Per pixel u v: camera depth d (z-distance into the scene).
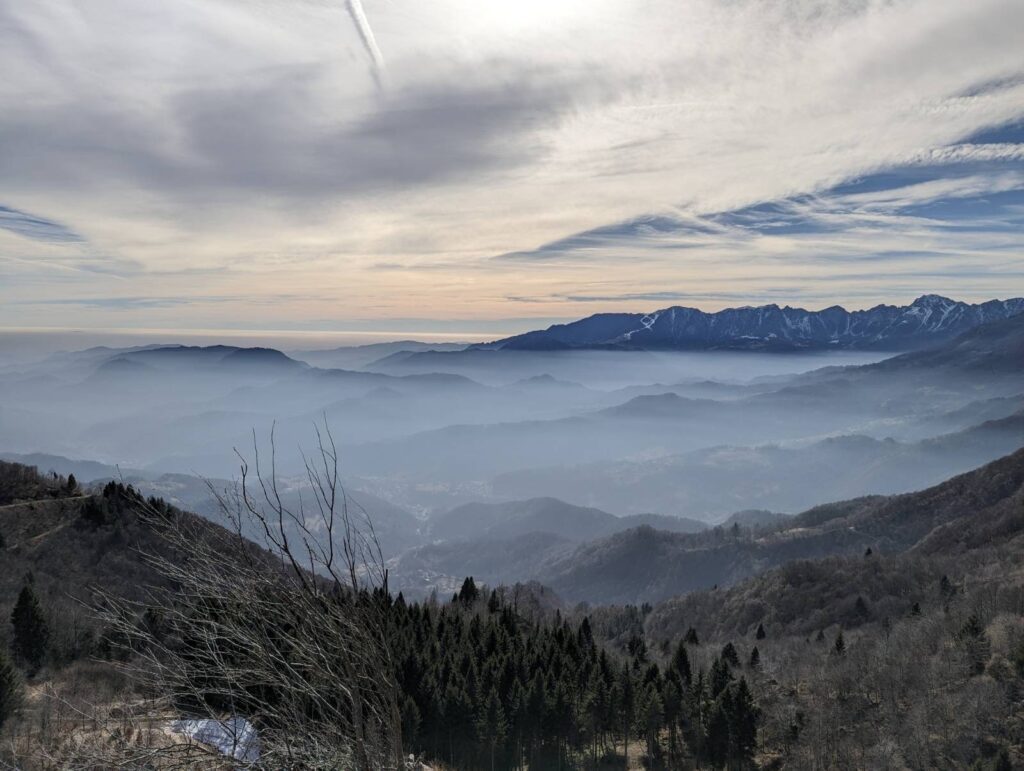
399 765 6.94
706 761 44.28
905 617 72.69
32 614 28.14
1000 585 66.88
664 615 117.94
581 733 42.03
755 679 58.81
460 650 42.38
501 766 37.81
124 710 6.81
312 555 6.40
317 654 6.64
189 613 6.48
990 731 42.59
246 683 6.46
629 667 52.94
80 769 6.29
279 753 6.43
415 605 46.47
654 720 43.09
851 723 47.75
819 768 42.53
